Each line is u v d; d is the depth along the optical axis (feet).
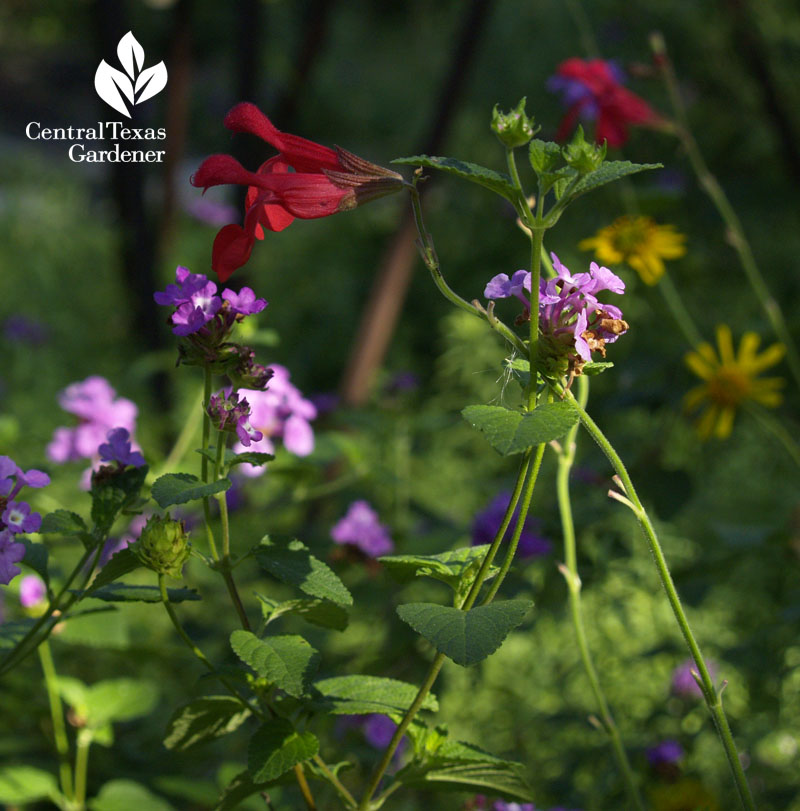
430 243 1.50
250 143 3.54
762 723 2.35
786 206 4.17
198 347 1.52
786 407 3.09
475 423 1.43
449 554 1.56
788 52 4.24
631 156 4.29
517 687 2.73
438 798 2.30
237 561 1.53
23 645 1.59
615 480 1.49
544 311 1.49
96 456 2.07
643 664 2.71
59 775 2.09
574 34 5.03
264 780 1.50
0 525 1.52
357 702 1.55
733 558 2.44
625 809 2.13
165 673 2.51
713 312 4.03
